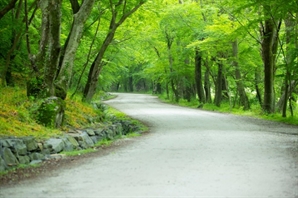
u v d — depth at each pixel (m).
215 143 11.50
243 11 23.05
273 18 20.27
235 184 6.28
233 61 29.39
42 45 14.05
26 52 20.59
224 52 29.80
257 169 7.50
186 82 39.97
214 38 26.88
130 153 9.90
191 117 22.86
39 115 12.33
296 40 20.89
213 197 5.52
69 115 15.11
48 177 7.06
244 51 27.61
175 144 11.47
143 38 37.78
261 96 36.41
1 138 8.73
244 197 5.52
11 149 8.38
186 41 35.81
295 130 15.59
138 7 21.28
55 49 13.38
